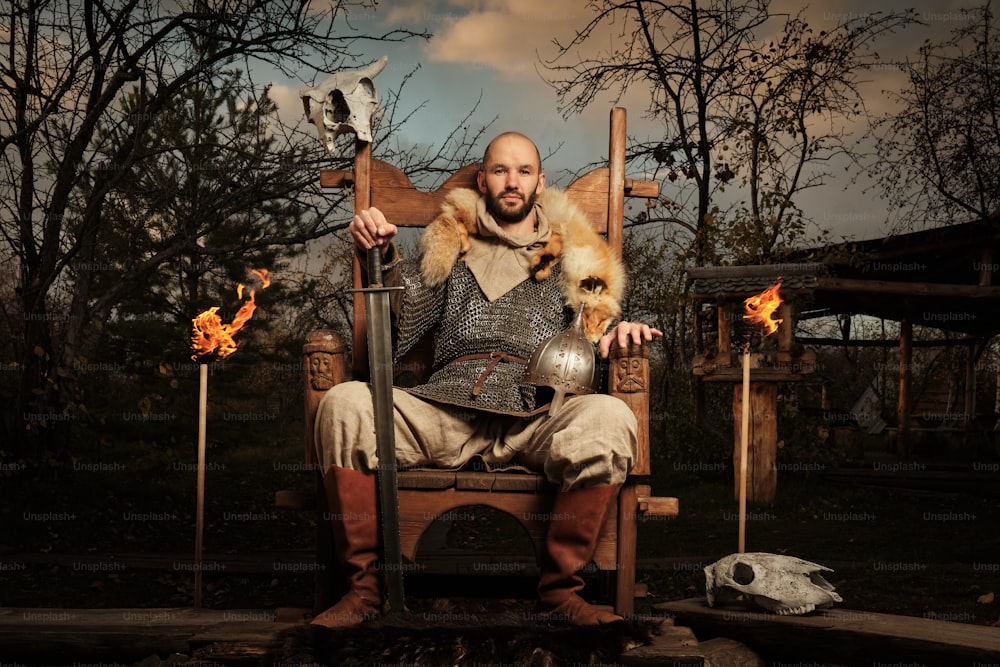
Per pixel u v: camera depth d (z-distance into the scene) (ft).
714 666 8.84
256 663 7.98
